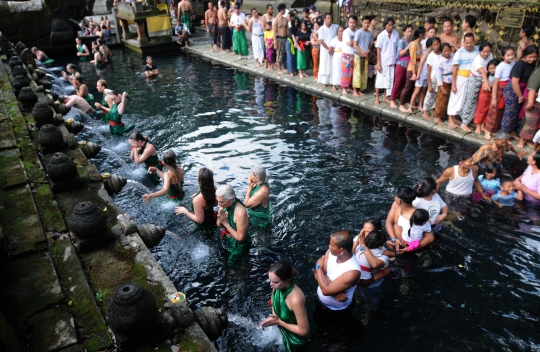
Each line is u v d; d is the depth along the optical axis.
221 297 4.86
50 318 3.52
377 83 10.20
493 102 7.84
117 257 4.30
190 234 5.96
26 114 8.37
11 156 6.45
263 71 14.12
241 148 8.66
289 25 13.83
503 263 5.09
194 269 5.30
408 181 7.05
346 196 6.67
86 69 16.55
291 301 3.83
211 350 3.26
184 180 7.43
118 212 5.13
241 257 5.46
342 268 4.23
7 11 18.36
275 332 4.34
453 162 7.64
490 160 6.31
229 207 5.39
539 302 4.54
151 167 7.55
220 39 17.50
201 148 8.75
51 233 4.67
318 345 4.18
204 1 23.56
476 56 8.15
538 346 4.04
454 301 4.61
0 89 9.79
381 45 9.83
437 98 8.94
